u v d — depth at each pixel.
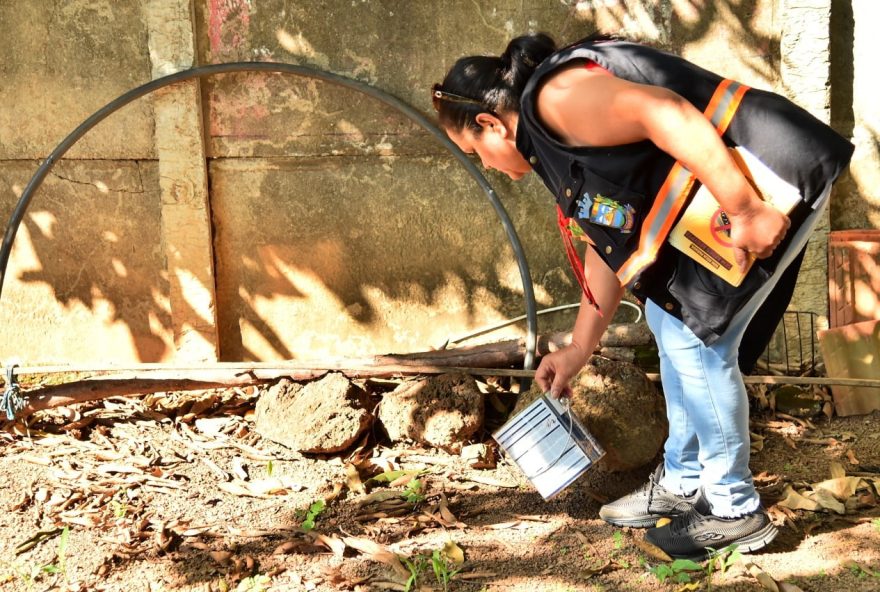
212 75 3.82
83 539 2.90
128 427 3.68
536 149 2.30
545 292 4.00
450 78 2.46
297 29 3.79
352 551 2.80
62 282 4.06
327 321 4.04
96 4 3.80
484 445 3.46
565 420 2.79
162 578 2.68
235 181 3.92
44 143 3.94
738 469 2.62
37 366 3.97
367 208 3.93
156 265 4.01
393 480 3.27
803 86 3.70
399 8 3.76
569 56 2.22
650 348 3.71
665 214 2.25
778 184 2.16
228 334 4.05
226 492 3.21
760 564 2.64
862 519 2.88
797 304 3.92
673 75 2.23
